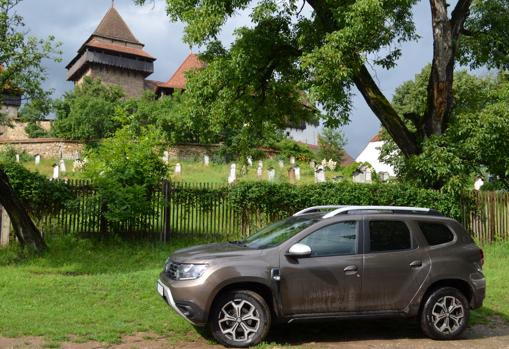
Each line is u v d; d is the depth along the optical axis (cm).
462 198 1641
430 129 1672
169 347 640
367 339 705
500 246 1580
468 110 1766
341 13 1401
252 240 744
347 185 1582
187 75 1761
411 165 1638
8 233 1345
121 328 702
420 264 704
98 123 4788
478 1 1775
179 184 1521
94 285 969
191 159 4516
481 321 820
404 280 695
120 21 7869
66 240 1389
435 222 738
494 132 1574
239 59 1560
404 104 4344
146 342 658
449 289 713
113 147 1513
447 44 1638
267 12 1516
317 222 698
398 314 691
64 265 1216
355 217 707
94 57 7338
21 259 1250
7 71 1292
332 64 1366
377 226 709
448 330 708
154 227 1487
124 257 1327
